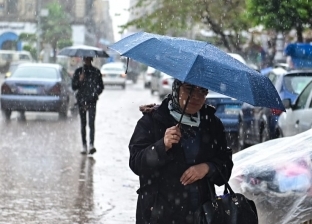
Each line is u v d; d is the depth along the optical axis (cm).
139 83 8150
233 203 567
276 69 2020
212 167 588
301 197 702
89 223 1051
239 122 1938
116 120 2775
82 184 1345
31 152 1755
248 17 2489
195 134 589
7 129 2289
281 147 772
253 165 738
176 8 3869
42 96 2548
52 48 7862
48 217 1077
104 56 1827
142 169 575
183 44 575
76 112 2892
